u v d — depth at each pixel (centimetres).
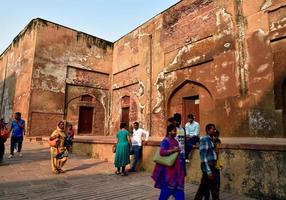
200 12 1097
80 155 874
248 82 868
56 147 551
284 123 757
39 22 1396
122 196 376
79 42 1568
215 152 347
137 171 605
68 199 353
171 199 370
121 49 1642
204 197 382
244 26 913
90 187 429
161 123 1212
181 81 1141
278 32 809
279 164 376
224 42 968
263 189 390
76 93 1532
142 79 1384
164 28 1287
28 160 700
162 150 311
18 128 759
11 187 409
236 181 429
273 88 795
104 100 1662
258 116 818
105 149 762
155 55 1323
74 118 1502
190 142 501
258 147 401
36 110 1325
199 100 1053
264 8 862
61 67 1461
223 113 927
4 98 1845
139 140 618
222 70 957
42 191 392
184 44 1148
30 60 1387
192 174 491
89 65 1598
